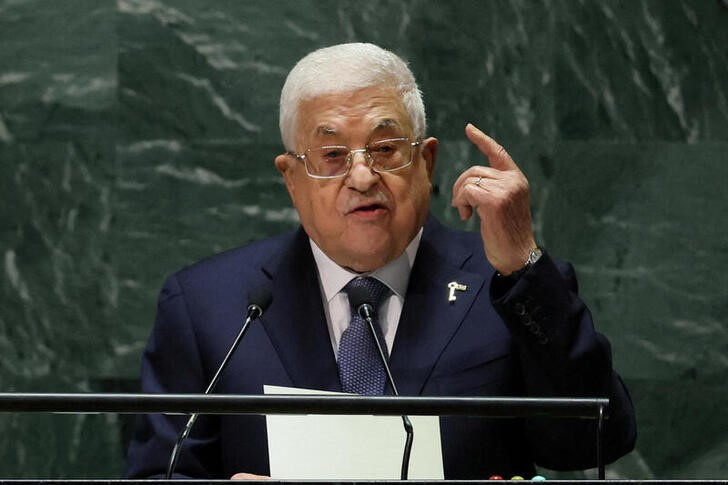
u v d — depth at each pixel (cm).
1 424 1581
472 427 1018
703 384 1573
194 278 1116
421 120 1062
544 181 1593
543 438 1020
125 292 1584
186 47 1597
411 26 1598
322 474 934
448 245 1112
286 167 1090
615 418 1010
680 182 1589
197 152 1592
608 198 1593
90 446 1584
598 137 1597
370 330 982
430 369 1033
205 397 735
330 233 1039
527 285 958
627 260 1585
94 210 1590
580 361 964
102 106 1597
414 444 948
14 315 1584
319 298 1075
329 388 1035
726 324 1573
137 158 1591
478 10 1602
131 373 1582
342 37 1597
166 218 1588
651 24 1603
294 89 1059
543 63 1599
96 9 1600
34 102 1597
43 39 1599
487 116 1598
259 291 968
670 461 1573
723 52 1598
